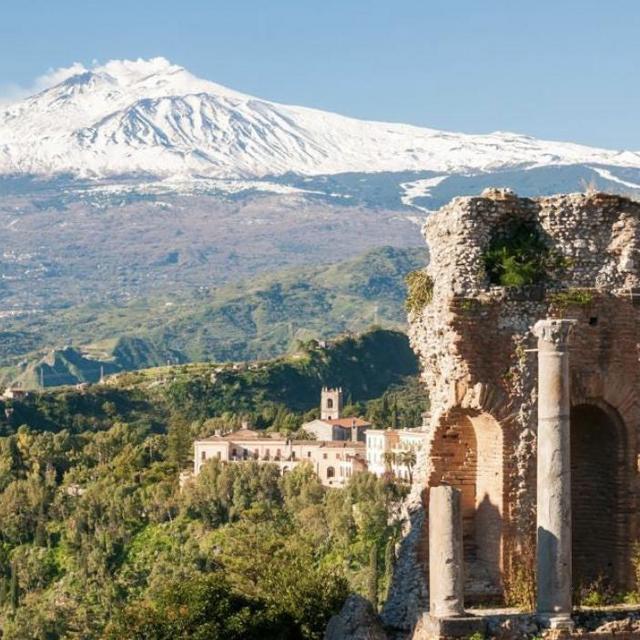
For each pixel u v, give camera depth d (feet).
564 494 299.17
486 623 292.20
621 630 296.92
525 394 314.76
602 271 323.16
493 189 323.98
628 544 323.37
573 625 295.28
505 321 316.19
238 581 410.93
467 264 317.83
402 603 314.76
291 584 369.50
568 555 298.56
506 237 323.57
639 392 322.75
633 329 322.55
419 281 333.83
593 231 324.39
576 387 318.65
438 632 289.74
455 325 314.96
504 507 314.14
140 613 372.38
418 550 318.04
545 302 318.24
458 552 292.81
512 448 314.55
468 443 323.37
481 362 315.17
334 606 365.61
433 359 325.21
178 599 371.76
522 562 313.12
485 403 314.35
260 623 361.71
